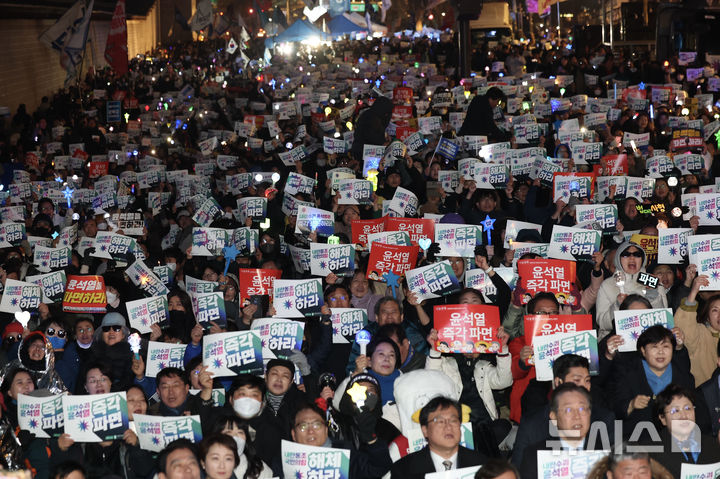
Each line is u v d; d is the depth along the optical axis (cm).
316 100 2825
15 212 1511
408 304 970
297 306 912
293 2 8775
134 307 951
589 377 684
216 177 1842
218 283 1020
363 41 5791
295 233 1220
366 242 1170
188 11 7788
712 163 1702
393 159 1572
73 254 1243
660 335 715
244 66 5178
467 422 667
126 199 1600
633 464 552
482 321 776
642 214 1238
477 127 1789
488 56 4047
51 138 2723
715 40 3291
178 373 754
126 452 704
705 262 874
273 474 692
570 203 1238
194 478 587
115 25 3372
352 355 845
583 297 977
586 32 4291
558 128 2020
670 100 2425
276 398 746
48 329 903
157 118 2983
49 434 713
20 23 3588
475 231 1062
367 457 671
